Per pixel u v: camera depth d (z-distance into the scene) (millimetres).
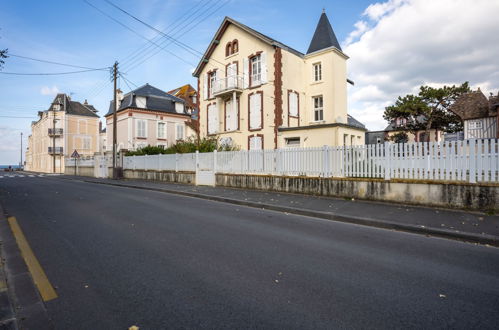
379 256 4539
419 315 2814
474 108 26719
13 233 5797
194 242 5176
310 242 5266
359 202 9008
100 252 4637
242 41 21047
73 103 50719
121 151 24922
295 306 2961
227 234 5754
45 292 3281
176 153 17938
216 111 23078
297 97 20328
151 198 11328
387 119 31500
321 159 10453
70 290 3334
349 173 9750
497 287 3459
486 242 5301
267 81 19406
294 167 11281
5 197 11555
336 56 20453
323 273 3826
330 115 19891
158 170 19438
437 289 3389
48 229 6125
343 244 5172
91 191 14102
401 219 6719
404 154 8469
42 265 4094
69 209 8602
